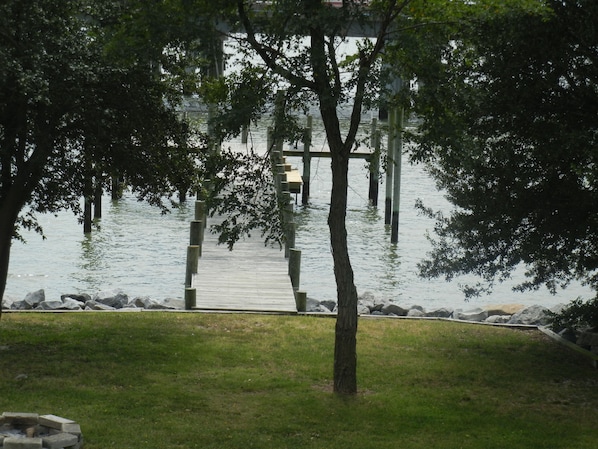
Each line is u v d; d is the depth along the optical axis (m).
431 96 16.39
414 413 16.52
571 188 18.86
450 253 21.09
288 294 27.22
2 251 19.33
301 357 20.16
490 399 17.70
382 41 16.30
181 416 15.95
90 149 19.50
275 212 17.66
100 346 20.42
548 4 18.03
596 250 19.80
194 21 15.95
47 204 20.45
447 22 16.39
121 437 14.74
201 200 35.22
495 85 18.97
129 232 43.16
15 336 21.09
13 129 18.55
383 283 35.19
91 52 18.38
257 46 16.19
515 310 28.23
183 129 20.81
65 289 33.12
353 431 15.59
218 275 29.30
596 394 18.31
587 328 22.56
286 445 14.80
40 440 13.03
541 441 15.34
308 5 15.38
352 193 57.06
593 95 18.70
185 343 20.98
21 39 17.38
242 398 17.14
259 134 69.12
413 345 21.80
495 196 19.47
